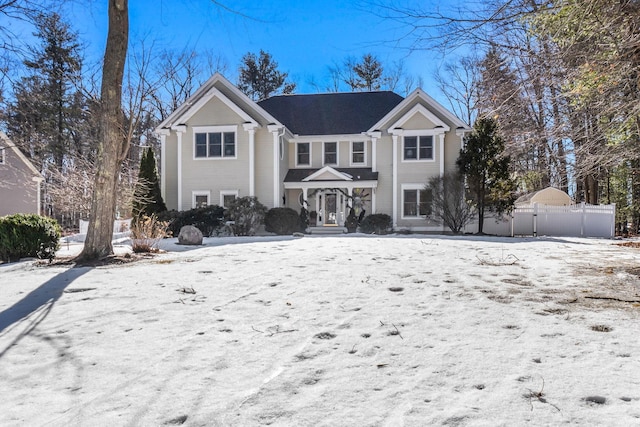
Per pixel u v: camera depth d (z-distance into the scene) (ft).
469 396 8.85
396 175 68.80
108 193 31.40
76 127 93.56
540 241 46.96
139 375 10.19
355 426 7.77
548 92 22.12
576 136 27.35
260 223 63.87
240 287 19.99
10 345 12.37
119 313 15.67
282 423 7.91
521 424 7.72
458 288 19.31
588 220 62.23
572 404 8.43
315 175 69.41
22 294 19.03
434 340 12.32
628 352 11.15
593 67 19.11
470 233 64.34
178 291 19.29
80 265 28.09
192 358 11.22
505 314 14.88
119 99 32.12
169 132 70.03
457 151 67.97
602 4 16.79
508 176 59.57
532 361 10.65
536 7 16.97
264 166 67.82
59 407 8.66
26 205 75.72
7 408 8.64
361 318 14.71
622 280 21.15
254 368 10.52
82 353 11.68
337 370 10.33
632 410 8.14
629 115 21.72
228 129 67.00
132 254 33.19
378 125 70.13
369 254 32.04
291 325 14.05
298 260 28.71
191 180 67.82
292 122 78.79
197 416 8.21
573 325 13.53
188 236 43.21
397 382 9.59
